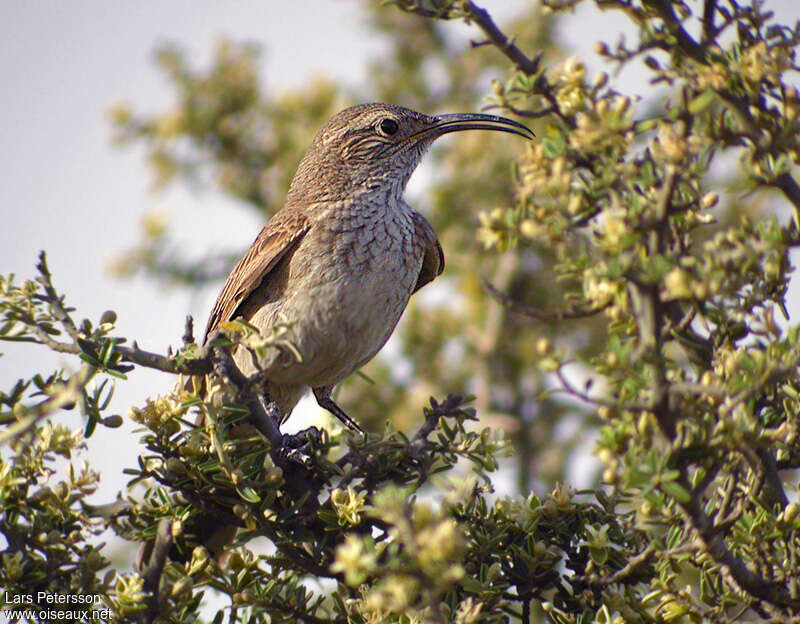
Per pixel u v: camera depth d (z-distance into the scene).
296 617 7.52
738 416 5.55
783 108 6.02
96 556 7.28
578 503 7.61
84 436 6.91
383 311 11.18
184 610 7.32
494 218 5.45
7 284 7.29
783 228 5.47
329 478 7.96
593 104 5.92
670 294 5.16
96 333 7.14
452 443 7.70
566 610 7.49
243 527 7.89
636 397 5.32
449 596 6.75
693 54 6.24
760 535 6.45
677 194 5.86
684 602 6.93
